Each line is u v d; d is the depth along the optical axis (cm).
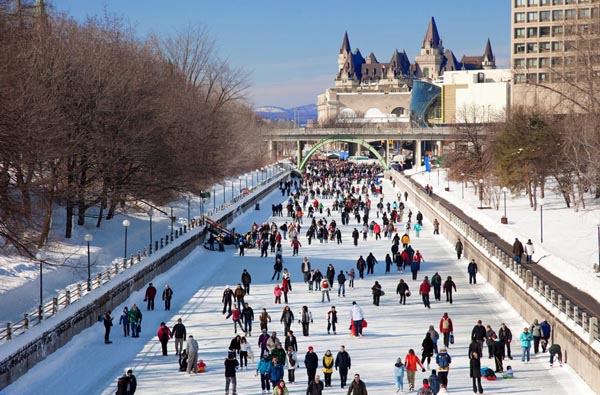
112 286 5469
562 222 8725
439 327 4956
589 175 8600
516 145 10056
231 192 14812
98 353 4459
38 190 5672
